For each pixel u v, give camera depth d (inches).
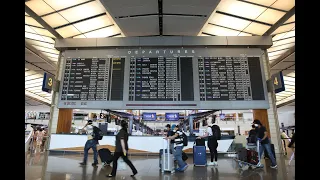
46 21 317.1
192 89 313.3
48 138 337.4
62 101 315.0
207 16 288.7
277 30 341.4
